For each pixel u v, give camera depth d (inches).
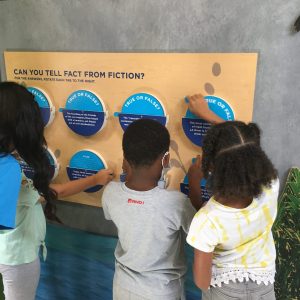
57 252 57.7
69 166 51.7
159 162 36.6
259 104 40.8
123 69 44.8
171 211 36.7
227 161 31.5
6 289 46.3
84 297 58.5
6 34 50.2
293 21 37.1
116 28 43.9
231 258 35.4
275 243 43.9
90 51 46.1
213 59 40.6
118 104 46.3
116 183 40.3
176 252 39.3
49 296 61.1
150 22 42.1
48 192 43.7
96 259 55.2
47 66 48.9
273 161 42.3
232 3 38.5
